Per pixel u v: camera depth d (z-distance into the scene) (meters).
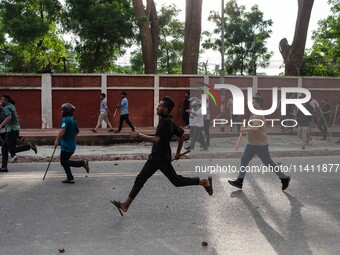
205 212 6.96
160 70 40.91
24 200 7.70
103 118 17.91
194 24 23.39
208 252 5.27
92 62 23.39
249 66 33.66
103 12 21.97
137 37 23.12
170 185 8.84
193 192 8.27
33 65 30.98
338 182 9.01
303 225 6.32
